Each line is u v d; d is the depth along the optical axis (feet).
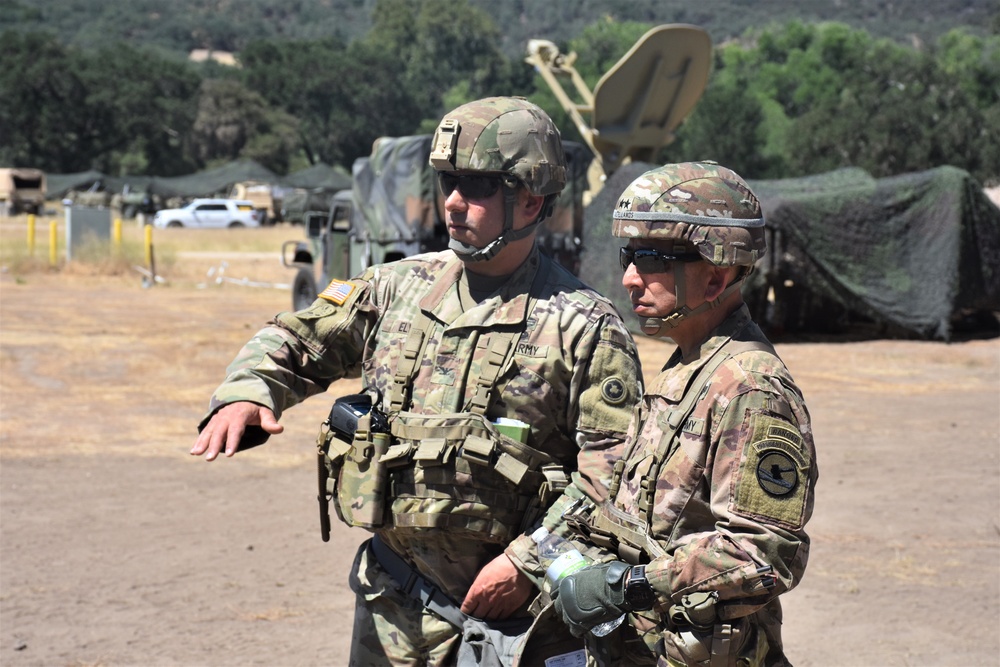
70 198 207.51
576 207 48.03
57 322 52.95
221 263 97.19
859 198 52.44
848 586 18.39
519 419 8.96
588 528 8.06
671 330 7.63
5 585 17.99
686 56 53.16
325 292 9.86
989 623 16.67
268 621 16.62
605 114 54.44
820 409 35.06
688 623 6.92
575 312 9.07
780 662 7.47
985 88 241.55
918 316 52.75
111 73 311.68
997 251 53.67
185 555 19.80
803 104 295.07
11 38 301.43
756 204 7.48
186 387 36.99
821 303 54.44
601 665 7.56
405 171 45.55
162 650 15.39
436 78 412.16
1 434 29.40
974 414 34.55
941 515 22.72
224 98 320.70
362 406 9.29
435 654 9.12
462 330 9.18
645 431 7.66
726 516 6.95
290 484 25.16
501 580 8.64
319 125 354.95
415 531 8.91
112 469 26.13
